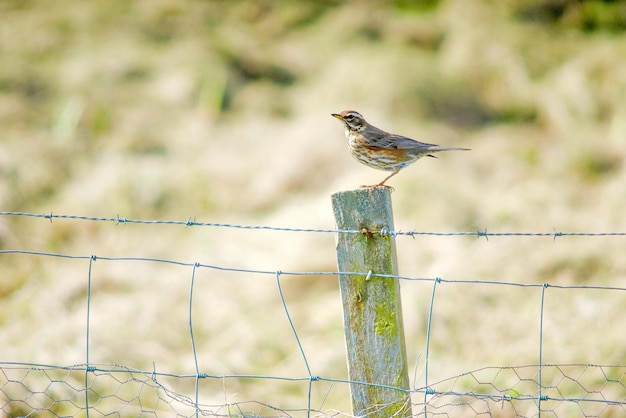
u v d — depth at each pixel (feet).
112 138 57.88
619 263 39.52
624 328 34.35
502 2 76.28
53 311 39.45
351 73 65.62
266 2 77.71
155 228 48.70
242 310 39.58
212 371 34.50
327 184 52.11
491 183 52.11
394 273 21.61
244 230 47.16
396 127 57.77
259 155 55.88
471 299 38.06
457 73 67.62
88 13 73.46
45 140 56.49
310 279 41.29
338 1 78.43
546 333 35.04
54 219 48.55
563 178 52.49
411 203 46.80
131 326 37.78
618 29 75.36
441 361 34.04
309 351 35.91
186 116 61.31
